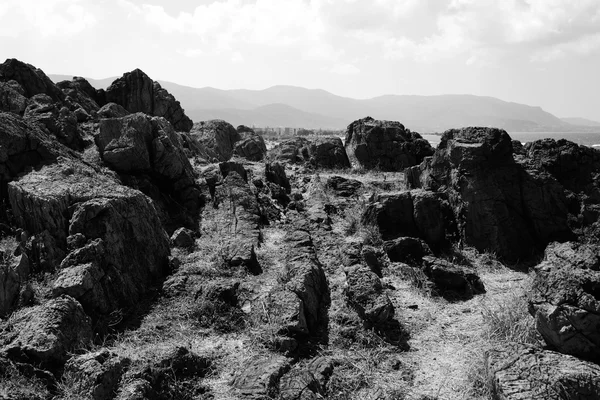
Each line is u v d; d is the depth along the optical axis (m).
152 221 11.67
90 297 9.00
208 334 9.18
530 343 8.61
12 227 10.62
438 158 15.52
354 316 9.81
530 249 13.44
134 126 14.55
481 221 13.63
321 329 9.50
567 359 7.42
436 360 8.68
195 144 25.17
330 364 8.23
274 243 13.48
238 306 10.01
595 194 14.14
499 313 9.86
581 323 7.77
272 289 10.05
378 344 9.10
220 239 13.12
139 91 28.48
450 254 13.48
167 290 10.35
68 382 7.16
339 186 18.97
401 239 13.02
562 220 13.52
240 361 8.35
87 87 26.98
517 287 11.70
